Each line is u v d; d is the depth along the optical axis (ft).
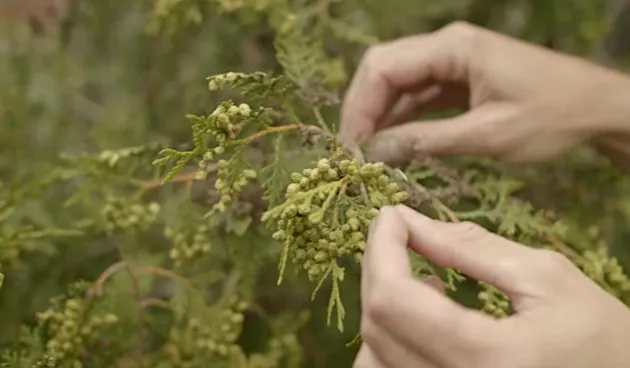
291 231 1.81
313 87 2.17
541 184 2.53
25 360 2.07
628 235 2.70
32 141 2.73
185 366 2.26
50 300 2.21
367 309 1.74
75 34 2.89
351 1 2.62
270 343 2.39
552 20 2.82
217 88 1.90
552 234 2.16
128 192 2.44
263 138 2.16
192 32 2.65
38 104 2.79
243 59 2.62
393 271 1.73
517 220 2.15
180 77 2.70
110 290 2.23
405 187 2.02
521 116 2.33
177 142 2.35
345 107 2.44
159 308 2.51
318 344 2.59
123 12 2.82
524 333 1.70
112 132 2.58
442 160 2.40
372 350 1.77
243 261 2.25
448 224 1.83
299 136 2.03
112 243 2.52
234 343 2.45
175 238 2.23
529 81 2.33
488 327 1.70
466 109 2.52
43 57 2.87
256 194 2.19
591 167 2.56
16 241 2.16
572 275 1.78
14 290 2.37
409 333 1.71
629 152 2.43
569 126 2.35
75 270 2.51
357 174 1.86
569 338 1.71
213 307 2.25
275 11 2.41
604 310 1.74
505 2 2.92
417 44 2.43
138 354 2.28
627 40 3.16
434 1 2.85
